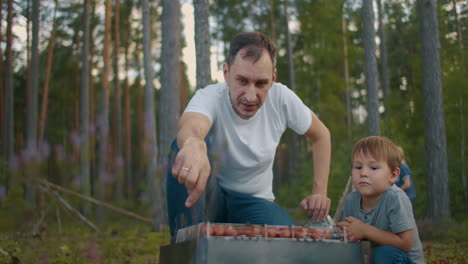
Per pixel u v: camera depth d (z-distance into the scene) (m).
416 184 12.37
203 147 1.67
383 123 10.83
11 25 19.08
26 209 3.66
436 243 7.26
